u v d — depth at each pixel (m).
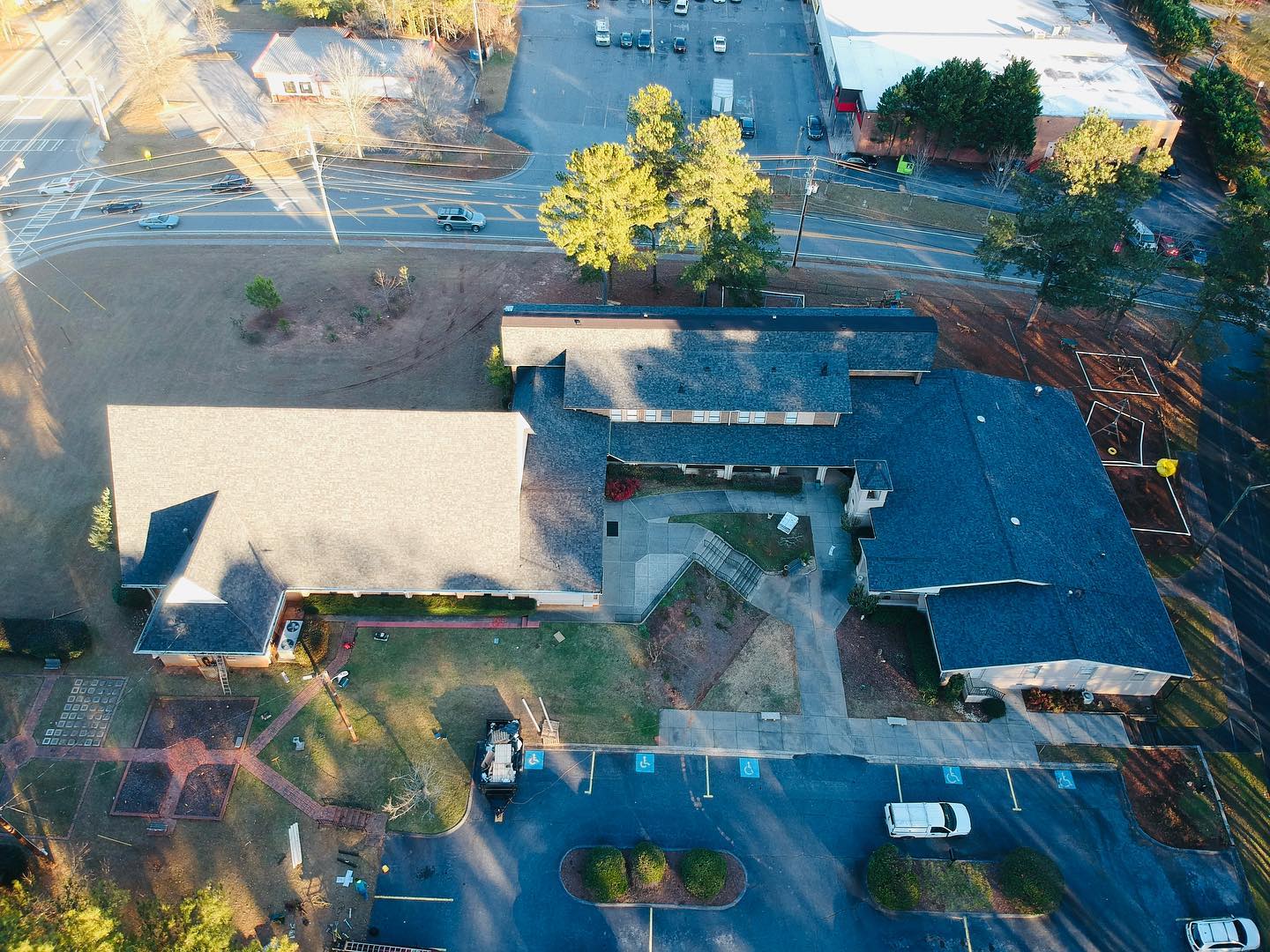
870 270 85.69
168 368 73.25
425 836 47.28
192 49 119.75
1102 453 67.19
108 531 57.69
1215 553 61.22
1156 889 45.81
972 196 97.38
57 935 35.38
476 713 52.06
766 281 78.44
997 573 52.75
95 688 52.88
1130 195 69.81
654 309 67.69
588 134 105.81
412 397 71.06
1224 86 101.81
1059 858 46.84
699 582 58.31
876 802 49.03
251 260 85.06
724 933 44.31
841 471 65.00
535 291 82.06
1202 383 73.44
